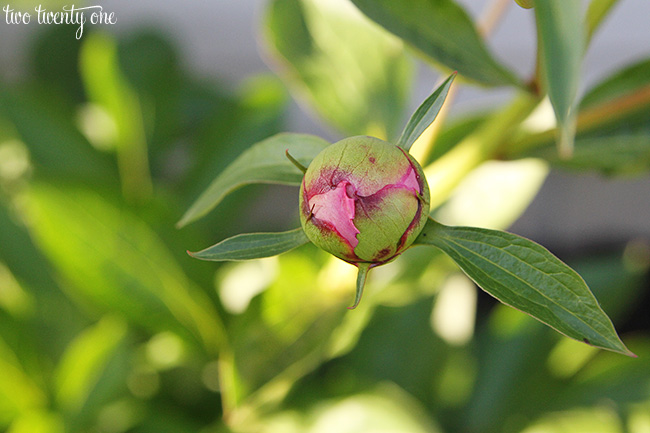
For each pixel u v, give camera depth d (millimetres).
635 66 616
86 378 741
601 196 1383
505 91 1260
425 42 590
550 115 650
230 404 656
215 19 1408
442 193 621
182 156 1180
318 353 658
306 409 759
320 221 519
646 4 1329
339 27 738
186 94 1187
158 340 867
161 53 1086
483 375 1023
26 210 760
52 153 937
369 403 742
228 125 954
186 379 870
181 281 761
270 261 876
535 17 555
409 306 982
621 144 621
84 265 735
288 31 743
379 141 523
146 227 735
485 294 1354
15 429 739
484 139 614
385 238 519
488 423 974
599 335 511
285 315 666
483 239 523
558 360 1019
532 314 516
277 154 558
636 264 1039
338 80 742
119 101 898
